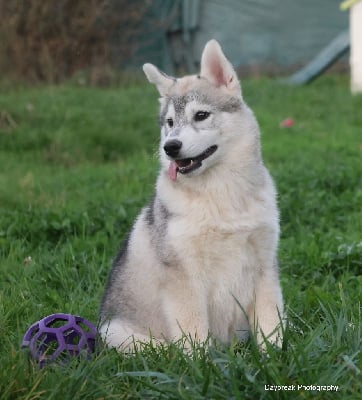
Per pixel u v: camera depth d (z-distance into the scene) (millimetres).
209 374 4320
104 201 9422
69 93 17859
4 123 14562
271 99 17625
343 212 8938
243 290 5465
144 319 5531
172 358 4766
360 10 18172
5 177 11430
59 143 13375
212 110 5578
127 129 14375
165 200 5473
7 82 19203
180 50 22547
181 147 5387
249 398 4262
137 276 5547
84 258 7336
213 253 5332
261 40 22531
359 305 5754
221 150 5469
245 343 5359
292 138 13867
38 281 6852
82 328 5414
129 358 4996
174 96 5801
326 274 6902
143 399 4348
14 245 7965
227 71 5727
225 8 22453
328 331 5004
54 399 4336
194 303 5344
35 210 8992
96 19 20891
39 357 4844
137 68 22125
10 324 5793
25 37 20438
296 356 4422
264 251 5449
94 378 4598
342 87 19188
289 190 9492
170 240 5320
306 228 8414
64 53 20812
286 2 22328
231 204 5359
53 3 20422
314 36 22453
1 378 4516
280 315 5250
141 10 21281
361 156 11828
